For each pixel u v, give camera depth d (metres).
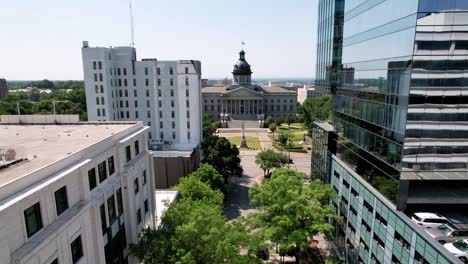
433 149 22.69
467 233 22.16
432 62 21.47
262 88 194.25
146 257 24.77
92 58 83.00
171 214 27.41
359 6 31.66
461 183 24.08
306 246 31.14
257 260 27.45
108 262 24.48
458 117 22.19
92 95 84.94
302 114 126.56
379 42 26.89
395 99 24.05
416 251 21.56
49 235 15.88
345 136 36.66
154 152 66.44
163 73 86.94
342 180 37.72
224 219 27.62
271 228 31.33
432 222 23.11
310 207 31.94
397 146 23.77
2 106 108.62
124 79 88.38
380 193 27.09
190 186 44.59
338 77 39.47
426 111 22.17
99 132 29.53
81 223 19.48
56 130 30.98
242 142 108.00
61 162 18.78
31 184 16.05
